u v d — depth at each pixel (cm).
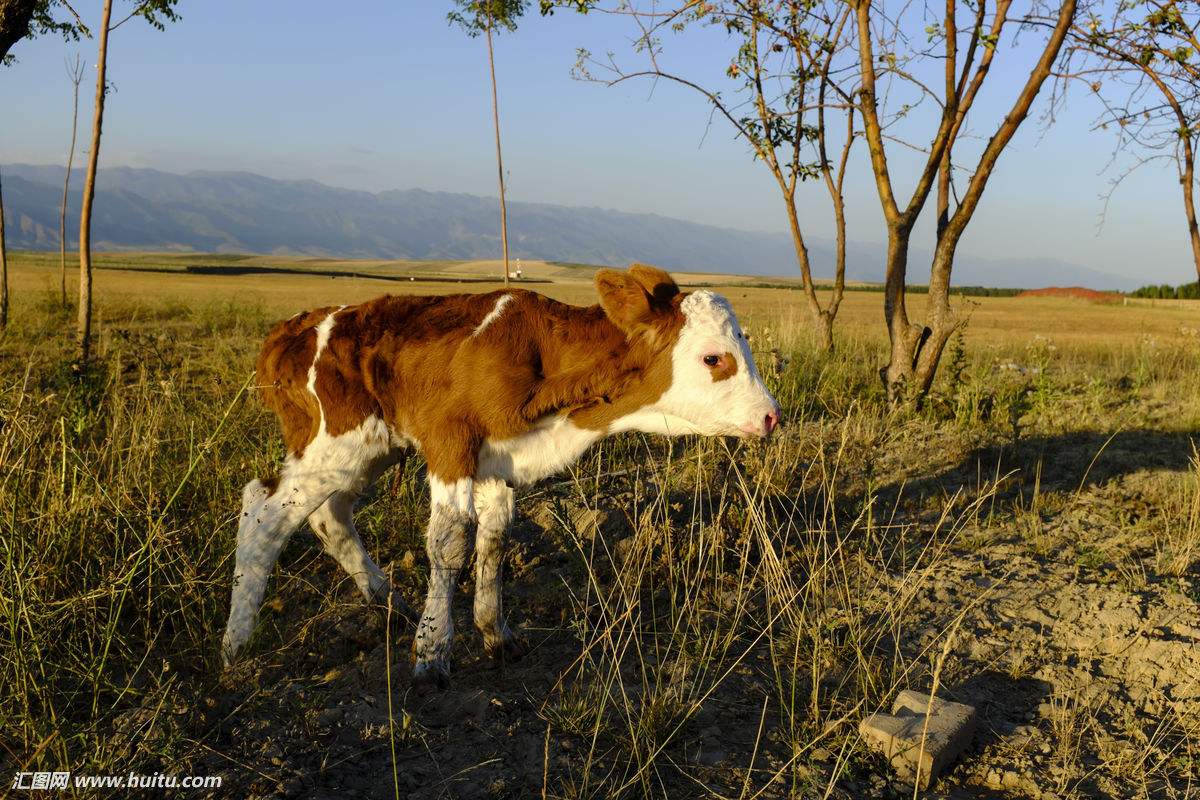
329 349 464
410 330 466
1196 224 1118
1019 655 485
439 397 457
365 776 364
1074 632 506
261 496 475
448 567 447
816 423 975
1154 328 2934
